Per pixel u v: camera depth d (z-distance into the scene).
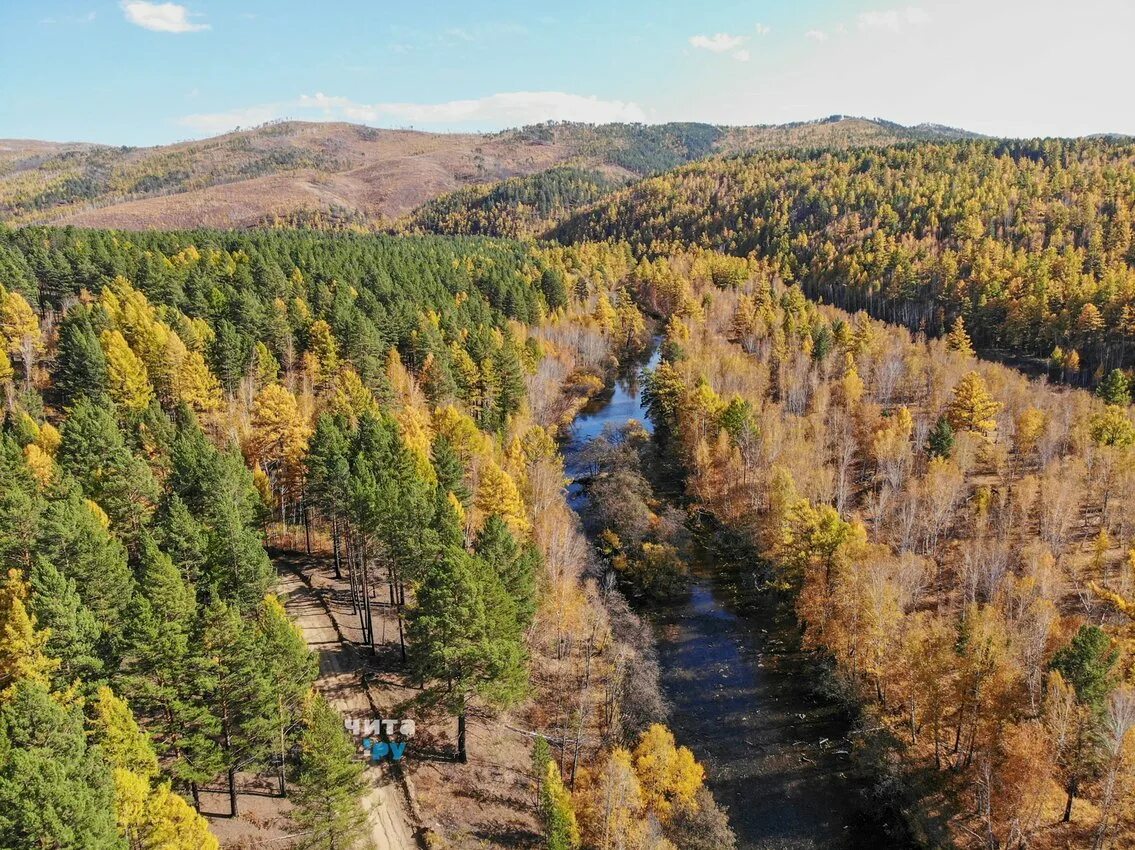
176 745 35.03
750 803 45.75
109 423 58.75
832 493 80.38
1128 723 38.31
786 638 63.44
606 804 37.97
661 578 69.12
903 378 112.81
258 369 89.06
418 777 42.69
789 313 142.00
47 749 26.73
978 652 44.44
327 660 51.75
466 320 118.12
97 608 39.78
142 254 119.75
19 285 100.69
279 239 168.25
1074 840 39.47
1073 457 82.50
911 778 45.47
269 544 69.00
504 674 40.72
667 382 103.12
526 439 81.69
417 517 48.88
